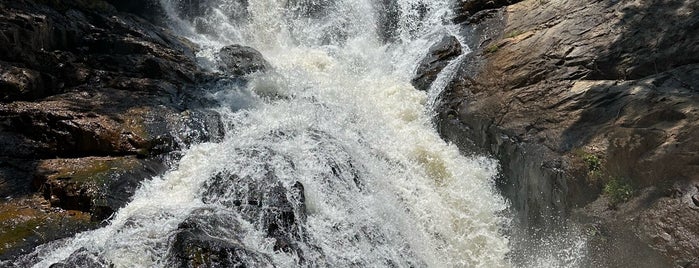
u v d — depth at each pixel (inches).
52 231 268.8
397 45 513.7
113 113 350.0
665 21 344.5
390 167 362.0
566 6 417.4
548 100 354.0
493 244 336.8
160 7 538.3
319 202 293.9
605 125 313.1
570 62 368.5
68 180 293.0
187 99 387.5
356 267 271.6
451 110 402.0
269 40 547.8
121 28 448.5
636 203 278.2
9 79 344.8
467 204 353.1
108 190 289.0
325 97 416.8
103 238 252.5
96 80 391.2
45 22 386.6
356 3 547.8
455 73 423.2
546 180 315.6
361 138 374.9
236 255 231.0
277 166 302.0
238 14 556.7
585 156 303.7
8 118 329.7
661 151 279.7
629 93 320.8
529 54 395.9
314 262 256.8
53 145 325.4
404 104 423.5
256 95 406.0
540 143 332.8
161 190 302.2
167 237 242.1
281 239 258.4
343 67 482.3
